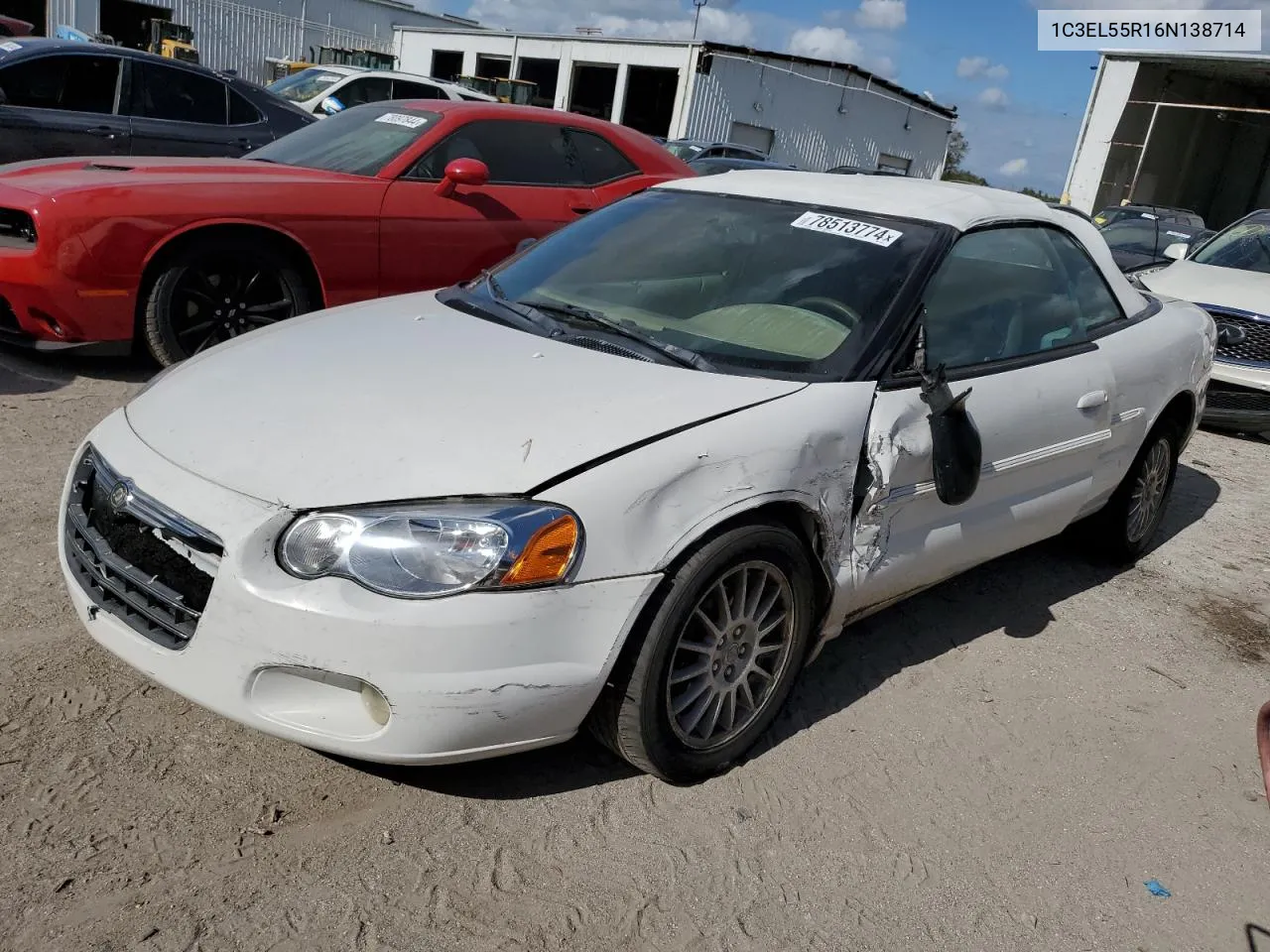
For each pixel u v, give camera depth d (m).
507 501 2.31
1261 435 7.43
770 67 29.61
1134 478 4.36
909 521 3.10
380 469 2.36
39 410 4.92
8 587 3.27
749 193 3.79
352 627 2.20
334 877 2.30
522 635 2.28
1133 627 4.11
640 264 3.55
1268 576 4.80
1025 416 3.40
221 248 5.39
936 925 2.42
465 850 2.43
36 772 2.49
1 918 2.08
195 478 2.40
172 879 2.23
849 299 3.16
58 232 4.92
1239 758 3.30
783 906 2.40
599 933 2.25
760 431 2.66
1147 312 4.35
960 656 3.68
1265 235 7.92
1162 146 28.78
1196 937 2.50
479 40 33.16
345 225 5.69
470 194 6.14
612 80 32.88
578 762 2.79
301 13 32.81
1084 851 2.75
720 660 2.72
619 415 2.59
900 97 33.41
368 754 2.31
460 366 2.84
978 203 3.65
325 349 2.98
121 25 29.08
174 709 2.79
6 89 7.93
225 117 9.06
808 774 2.89
